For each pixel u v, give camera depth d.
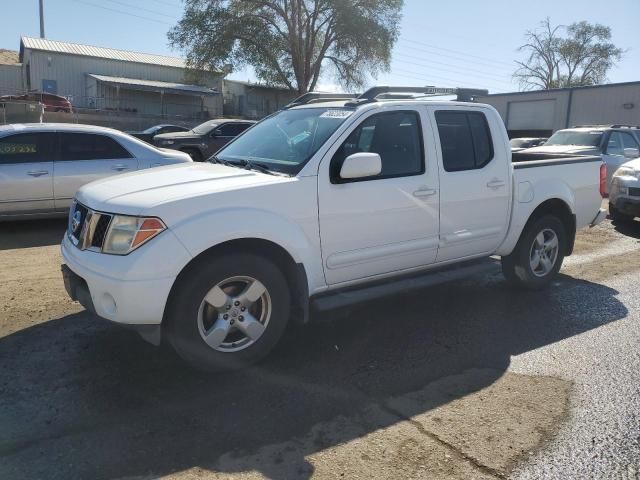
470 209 4.99
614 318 5.15
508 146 5.34
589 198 6.12
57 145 8.30
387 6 43.31
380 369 4.03
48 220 9.18
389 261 4.54
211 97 43.06
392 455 2.99
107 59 39.94
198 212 3.58
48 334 4.44
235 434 3.16
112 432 3.14
